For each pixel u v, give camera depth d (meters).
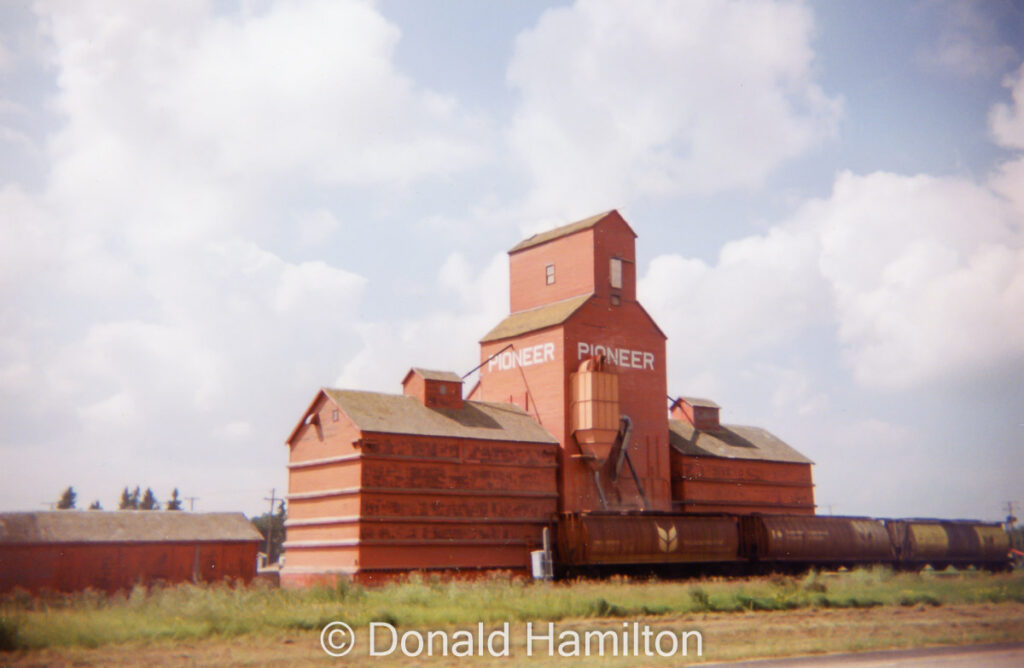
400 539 43.59
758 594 38.50
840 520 59.03
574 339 54.00
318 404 47.34
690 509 59.22
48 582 42.59
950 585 46.59
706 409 66.94
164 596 31.44
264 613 28.91
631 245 59.06
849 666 19.86
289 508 48.00
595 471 52.56
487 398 58.22
